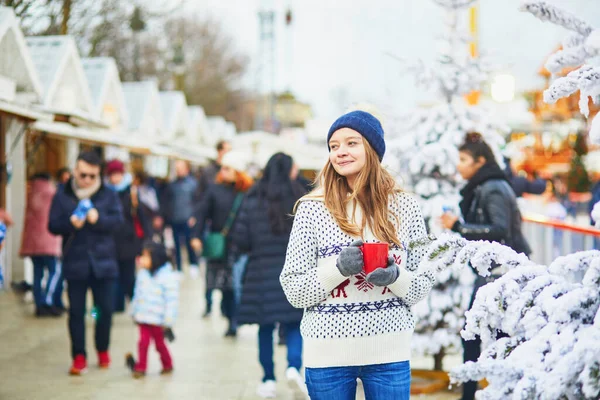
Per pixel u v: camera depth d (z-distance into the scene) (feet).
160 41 98.68
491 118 20.97
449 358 24.79
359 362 10.12
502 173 17.29
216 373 22.95
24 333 28.73
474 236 16.66
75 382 21.40
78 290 22.22
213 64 137.49
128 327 31.01
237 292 29.09
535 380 7.63
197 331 30.53
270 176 20.61
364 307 10.13
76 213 21.38
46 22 41.68
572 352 7.44
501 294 8.58
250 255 20.51
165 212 49.67
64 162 51.37
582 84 8.48
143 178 45.39
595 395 7.33
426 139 20.42
